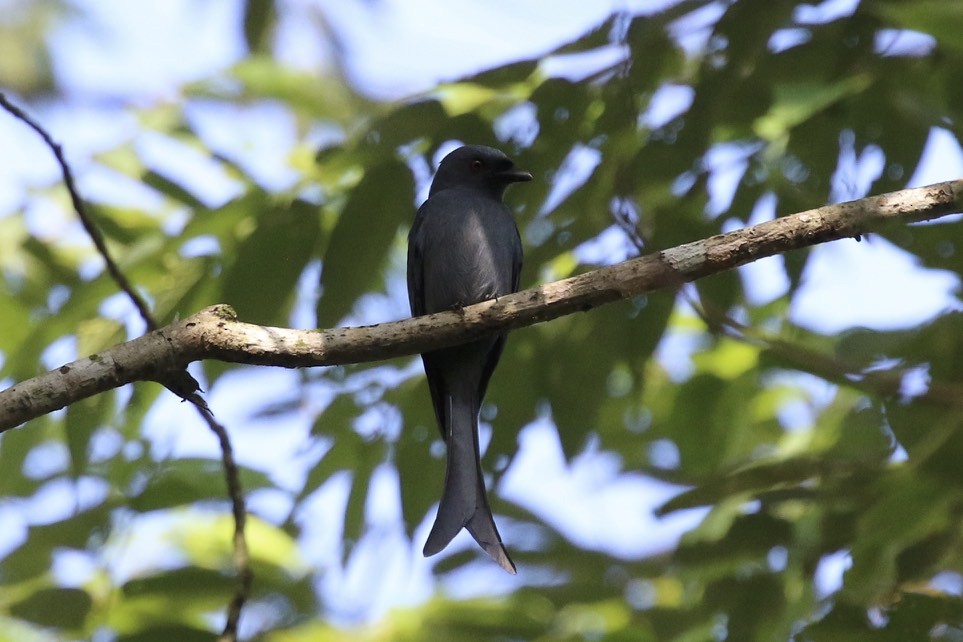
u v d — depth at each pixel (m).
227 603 11.12
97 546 10.92
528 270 11.83
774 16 10.34
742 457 13.80
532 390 12.12
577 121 11.07
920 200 8.72
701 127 10.74
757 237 8.71
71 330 10.97
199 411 9.44
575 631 12.30
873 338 10.64
